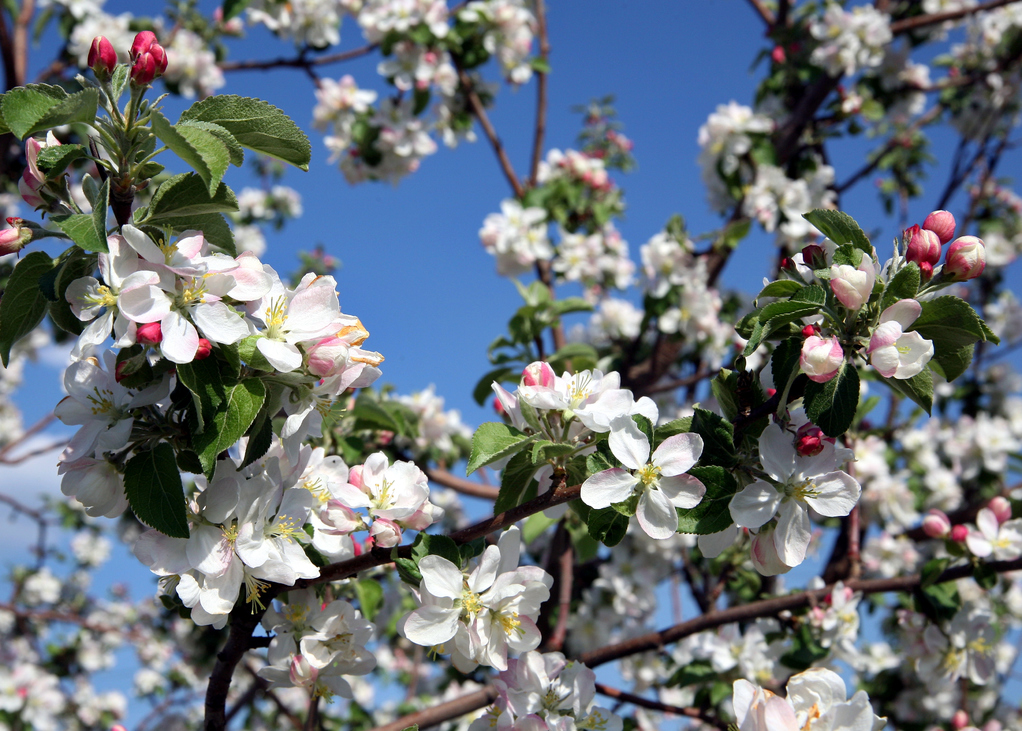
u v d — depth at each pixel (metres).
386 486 0.47
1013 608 0.97
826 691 0.44
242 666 0.83
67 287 0.41
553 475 0.45
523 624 0.45
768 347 0.90
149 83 0.41
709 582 0.94
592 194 1.10
